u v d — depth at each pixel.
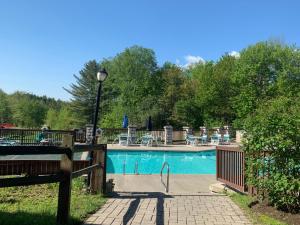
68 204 5.34
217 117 55.03
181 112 54.75
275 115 6.30
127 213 6.41
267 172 6.61
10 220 5.33
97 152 8.21
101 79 10.75
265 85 50.41
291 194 6.14
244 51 52.50
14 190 8.69
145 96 62.50
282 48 50.81
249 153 7.06
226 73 54.94
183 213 6.53
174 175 12.68
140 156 22.17
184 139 32.34
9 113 82.25
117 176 12.09
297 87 48.59
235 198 7.91
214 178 12.09
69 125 66.56
